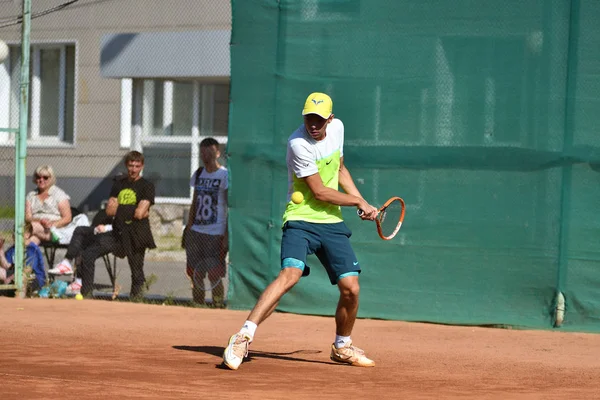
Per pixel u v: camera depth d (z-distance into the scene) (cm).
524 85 1967
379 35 2062
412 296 2052
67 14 4322
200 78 3947
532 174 1964
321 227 1427
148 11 4150
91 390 1198
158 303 2366
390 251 2066
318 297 2125
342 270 1431
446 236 2023
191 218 2336
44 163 4372
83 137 4334
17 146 2425
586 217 1934
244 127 2161
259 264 2155
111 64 3938
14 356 1502
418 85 2038
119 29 4219
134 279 2425
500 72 1983
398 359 1584
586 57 1928
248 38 2155
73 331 1848
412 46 2042
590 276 1936
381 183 2066
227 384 1267
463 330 1956
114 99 4278
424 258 2042
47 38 4353
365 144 2075
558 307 1947
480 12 1995
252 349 1645
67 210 2609
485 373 1450
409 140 2044
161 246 3759
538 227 1961
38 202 2589
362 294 2086
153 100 4253
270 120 2138
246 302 2175
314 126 1374
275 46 2133
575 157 1934
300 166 1398
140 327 1923
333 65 2094
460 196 2012
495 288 1992
